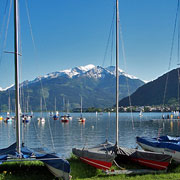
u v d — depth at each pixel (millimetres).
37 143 40156
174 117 143125
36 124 94688
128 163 17641
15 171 15547
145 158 16609
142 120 120188
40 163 17359
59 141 42625
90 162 16750
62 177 13961
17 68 14766
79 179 14352
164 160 15773
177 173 15625
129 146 34625
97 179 14273
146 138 23281
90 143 39531
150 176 14828
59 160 14047
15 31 14898
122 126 81125
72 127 78250
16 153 14430
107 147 18172
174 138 22328
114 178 14516
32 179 14227
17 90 14680
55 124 94750
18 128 14578
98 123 99375
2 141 44469
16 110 14625
